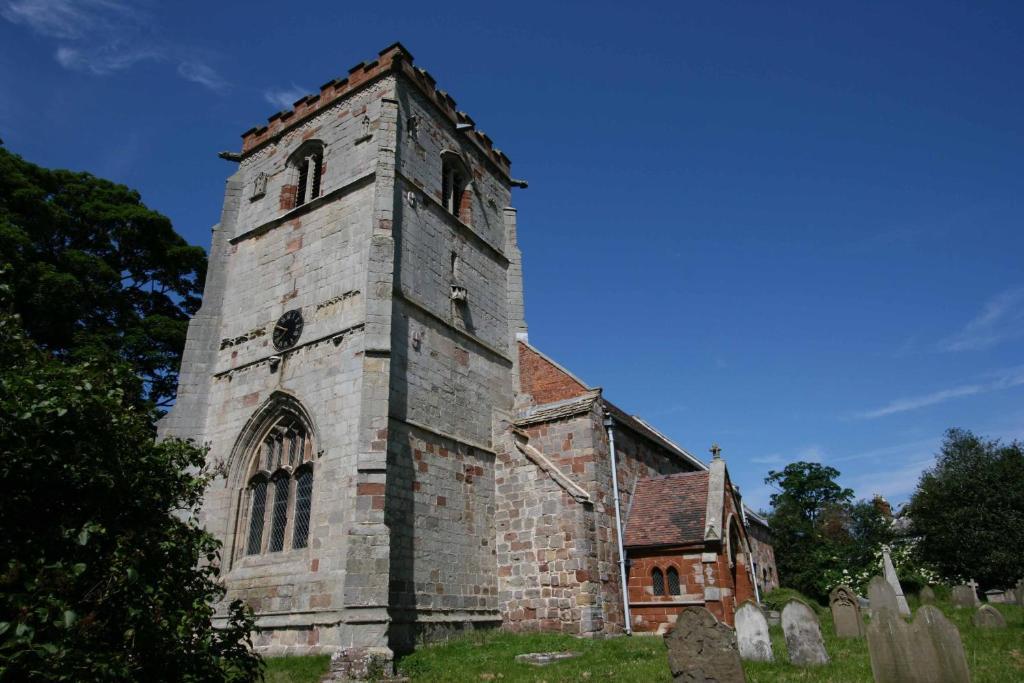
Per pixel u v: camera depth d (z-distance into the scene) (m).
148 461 10.75
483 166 32.91
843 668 14.41
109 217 35.69
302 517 22.09
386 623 18.16
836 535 65.00
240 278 28.12
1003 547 44.41
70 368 10.21
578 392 28.42
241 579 22.08
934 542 47.94
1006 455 48.03
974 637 18.17
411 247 25.58
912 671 11.53
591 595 23.06
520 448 26.14
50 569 8.02
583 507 24.23
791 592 33.53
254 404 24.69
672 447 39.06
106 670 7.68
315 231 26.28
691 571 24.86
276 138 30.28
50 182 35.16
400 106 27.02
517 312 31.58
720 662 12.73
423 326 24.95
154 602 8.86
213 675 9.30
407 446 22.39
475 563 23.97
